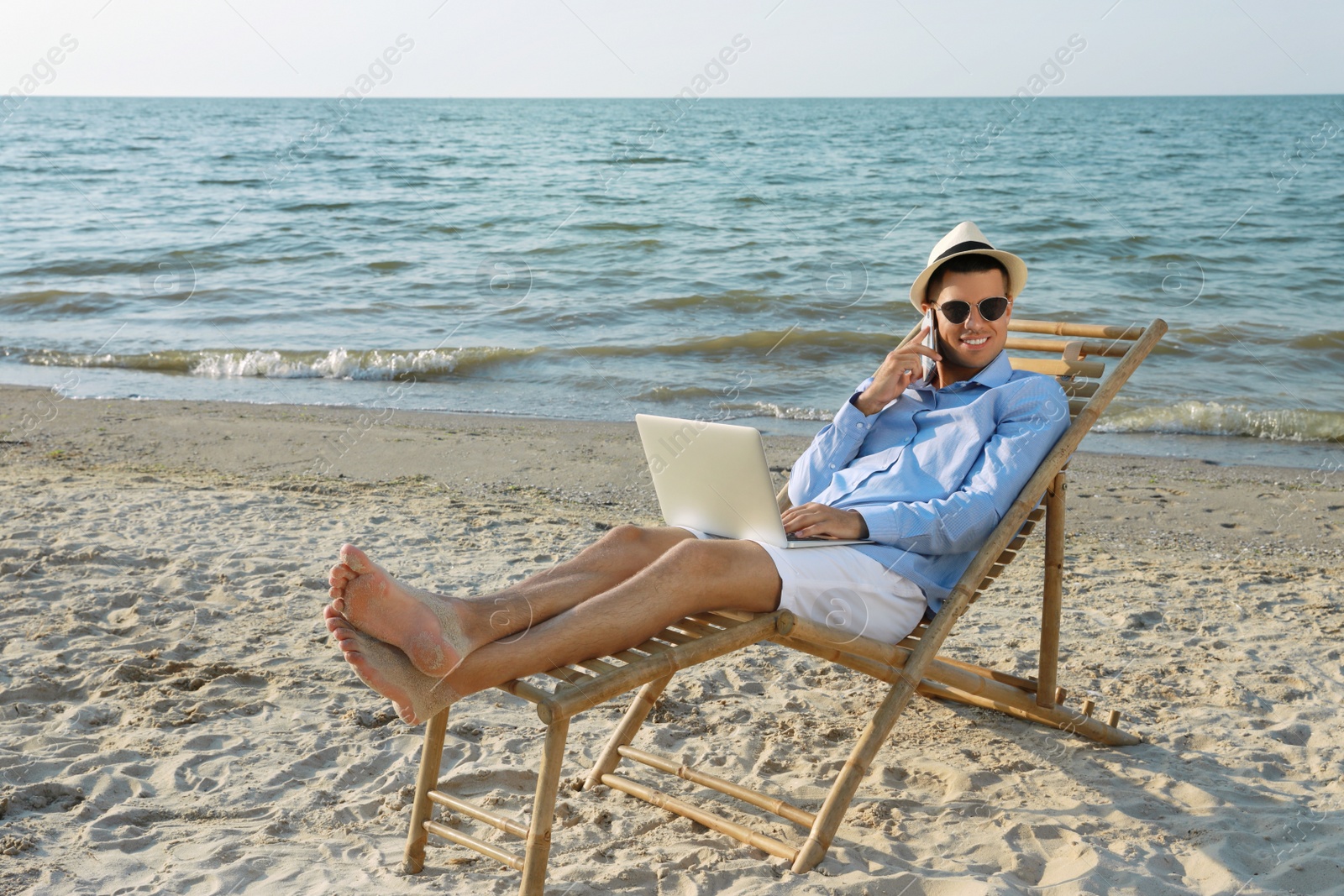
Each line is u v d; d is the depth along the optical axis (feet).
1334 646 11.73
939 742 9.39
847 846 7.42
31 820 7.48
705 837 7.64
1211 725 9.71
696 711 9.96
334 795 8.12
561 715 5.88
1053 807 8.10
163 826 7.50
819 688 10.68
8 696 9.57
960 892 6.71
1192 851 7.36
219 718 9.41
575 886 6.80
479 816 6.64
